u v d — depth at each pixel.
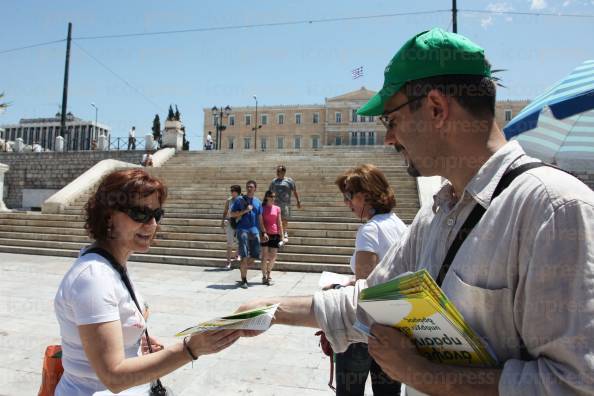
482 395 0.99
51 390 1.80
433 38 1.19
